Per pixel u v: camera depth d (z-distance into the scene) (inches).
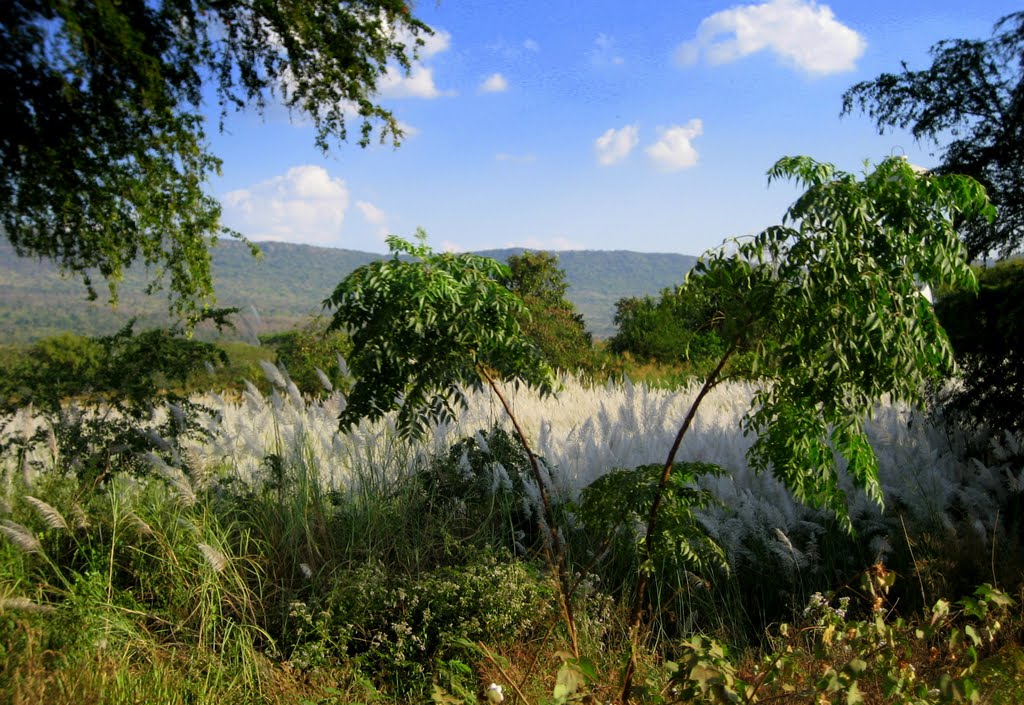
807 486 184.9
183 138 384.8
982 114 485.4
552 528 217.2
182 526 232.8
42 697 154.1
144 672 177.5
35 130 307.0
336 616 202.7
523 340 190.1
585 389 588.4
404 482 265.7
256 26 378.9
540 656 186.1
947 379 315.9
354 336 192.1
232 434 293.3
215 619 204.5
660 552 178.5
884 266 163.5
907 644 137.4
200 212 434.0
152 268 426.3
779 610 244.5
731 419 377.4
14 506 244.7
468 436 288.2
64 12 277.7
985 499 287.0
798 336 159.3
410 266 183.6
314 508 252.8
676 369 796.6
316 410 295.9
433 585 208.7
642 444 323.3
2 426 268.4
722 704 119.2
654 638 219.0
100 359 277.6
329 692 174.7
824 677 119.7
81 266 384.5
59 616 188.5
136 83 329.7
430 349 184.5
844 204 155.5
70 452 263.3
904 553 258.4
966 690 119.7
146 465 259.6
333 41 383.9
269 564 232.7
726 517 270.4
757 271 163.8
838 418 175.0
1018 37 474.9
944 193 160.7
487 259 193.6
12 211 336.2
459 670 182.5
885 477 302.4
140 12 335.3
